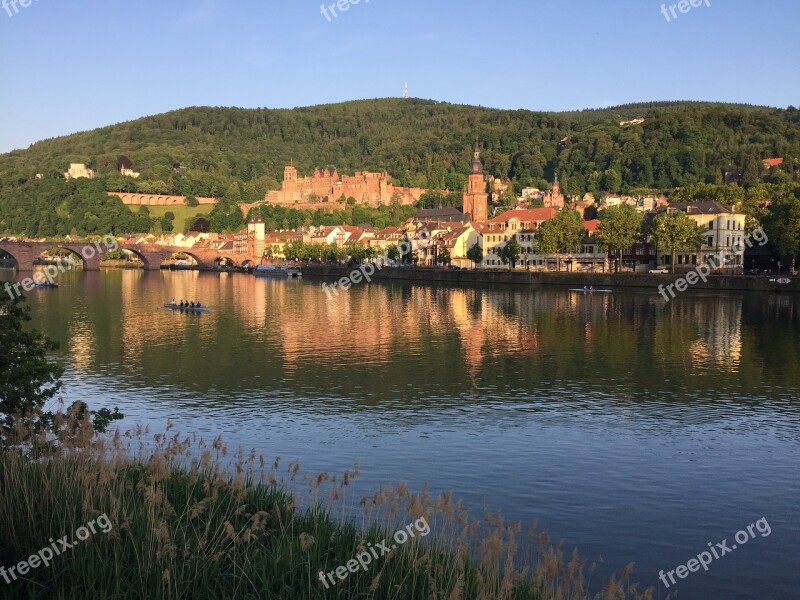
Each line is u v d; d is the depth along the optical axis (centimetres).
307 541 2231
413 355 8444
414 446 4672
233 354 8531
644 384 6731
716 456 4503
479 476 4072
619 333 10231
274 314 13412
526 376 7131
